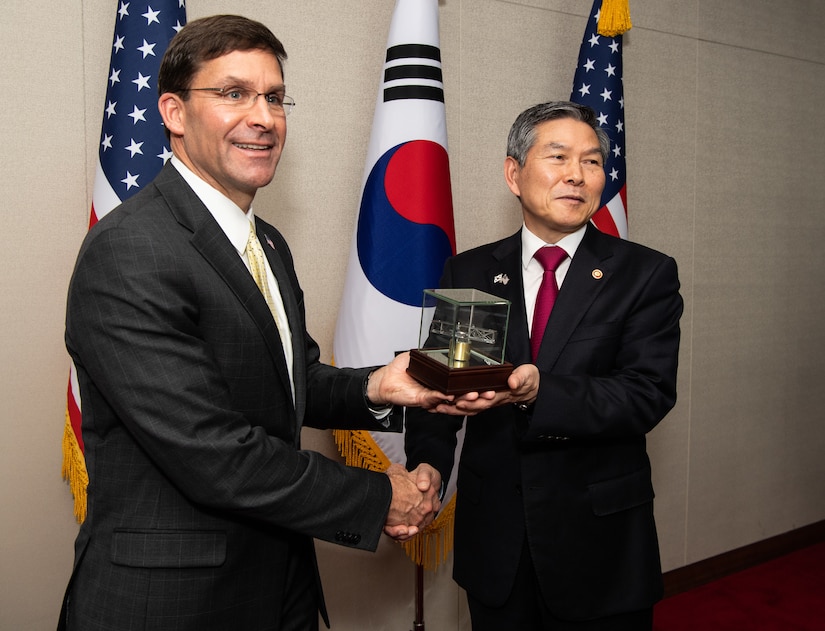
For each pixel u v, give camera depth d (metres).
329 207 2.62
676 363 1.74
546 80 3.00
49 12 2.16
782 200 3.83
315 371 1.73
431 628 2.95
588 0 3.07
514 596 1.76
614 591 1.70
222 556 1.29
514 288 1.82
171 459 1.20
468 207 2.87
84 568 1.32
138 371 1.19
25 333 2.20
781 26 3.70
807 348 4.05
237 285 1.30
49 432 2.26
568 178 1.73
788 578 3.62
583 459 1.71
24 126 2.15
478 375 1.44
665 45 3.29
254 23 1.38
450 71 2.77
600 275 1.75
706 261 3.55
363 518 1.34
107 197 2.04
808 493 4.13
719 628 3.08
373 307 2.36
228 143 1.34
